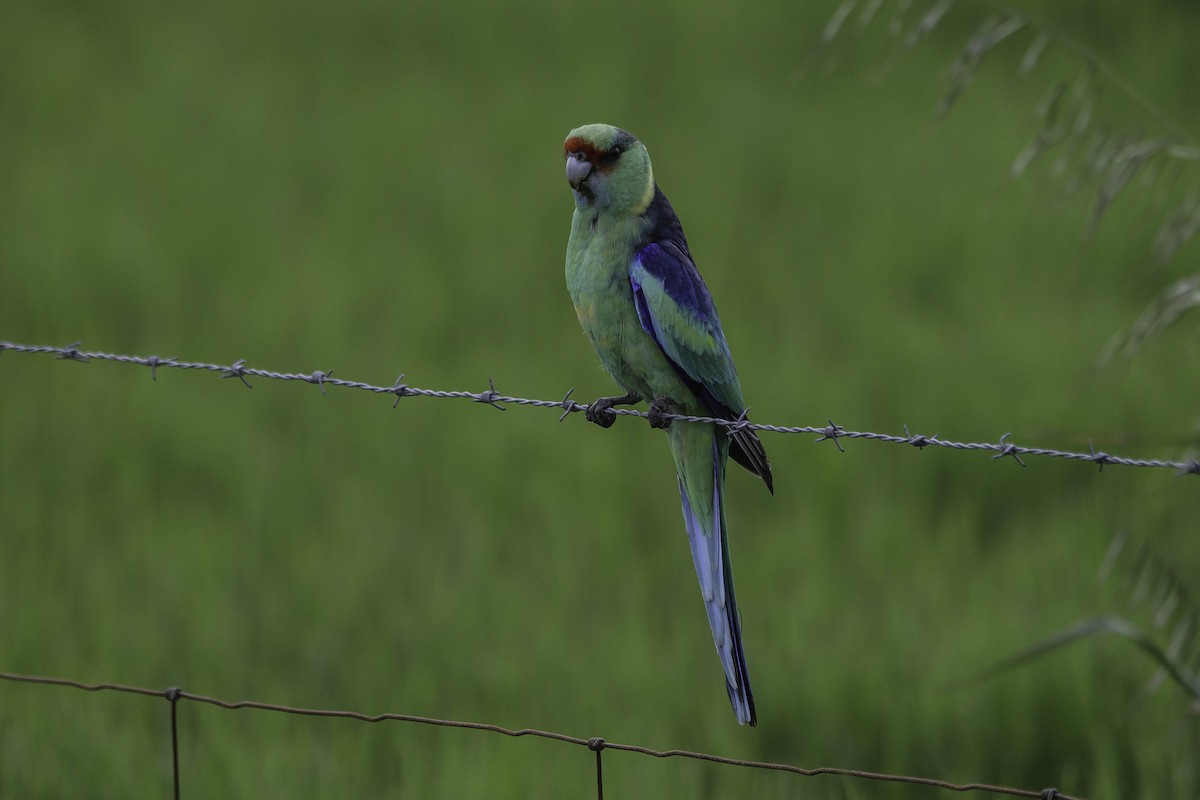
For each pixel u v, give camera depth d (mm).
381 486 13594
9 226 20766
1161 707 9453
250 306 17922
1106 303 17344
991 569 11672
